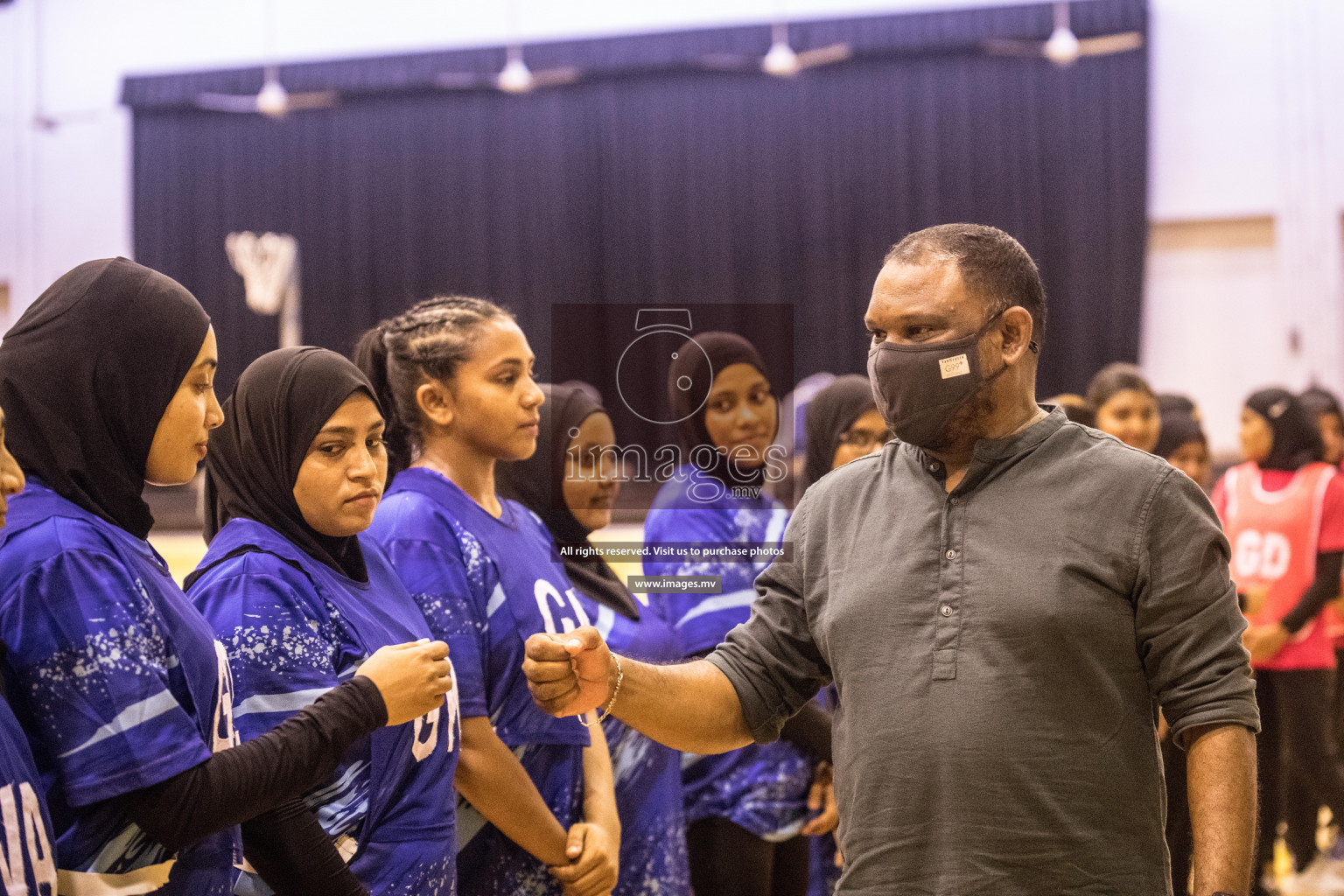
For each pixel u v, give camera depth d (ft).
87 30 35.29
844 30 32.07
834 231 32.73
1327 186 29.25
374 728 4.31
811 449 7.92
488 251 34.60
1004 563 4.24
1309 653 10.91
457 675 5.28
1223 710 4.05
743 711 4.77
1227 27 30.04
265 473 4.88
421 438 5.89
